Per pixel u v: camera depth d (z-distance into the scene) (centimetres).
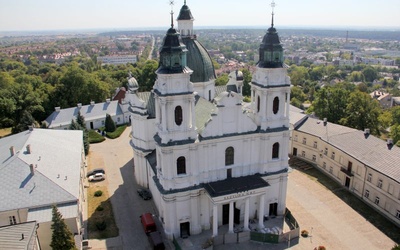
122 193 7050
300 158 8738
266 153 5819
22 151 6028
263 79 5550
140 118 6906
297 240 5538
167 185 5325
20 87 11475
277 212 6212
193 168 5391
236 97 5381
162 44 5031
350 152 7156
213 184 5491
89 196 6919
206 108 6153
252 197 5938
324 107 10256
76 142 7544
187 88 5084
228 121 5453
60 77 13938
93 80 12788
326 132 8144
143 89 14700
